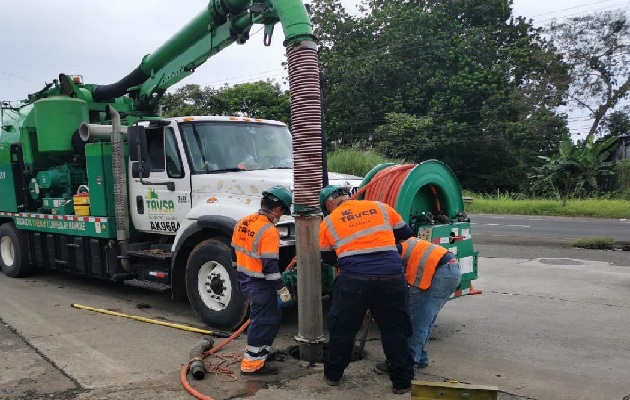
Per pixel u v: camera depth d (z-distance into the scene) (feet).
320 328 15.84
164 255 21.52
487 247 41.55
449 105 110.93
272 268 14.62
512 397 13.48
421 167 17.75
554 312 21.63
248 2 19.65
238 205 19.24
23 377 14.92
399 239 14.66
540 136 117.80
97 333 19.01
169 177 21.56
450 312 21.90
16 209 29.99
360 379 14.70
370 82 114.73
